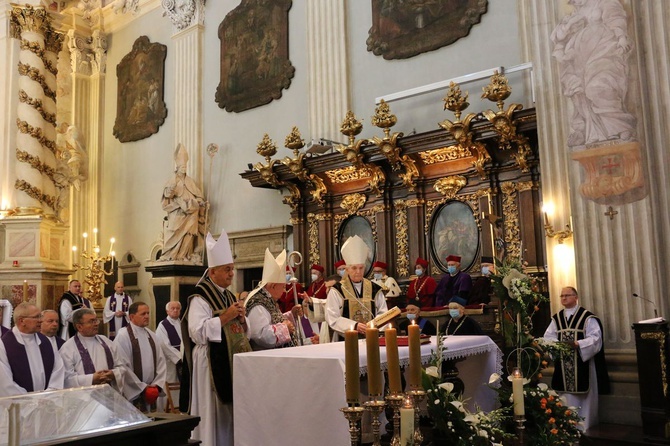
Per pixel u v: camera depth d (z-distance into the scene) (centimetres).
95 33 1773
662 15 733
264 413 446
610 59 705
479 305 845
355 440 268
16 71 1558
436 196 1045
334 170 1127
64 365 596
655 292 700
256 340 579
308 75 1264
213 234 1420
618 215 731
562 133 820
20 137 1520
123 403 332
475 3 1040
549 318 859
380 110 1002
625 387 712
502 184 957
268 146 1178
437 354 422
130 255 1619
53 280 1479
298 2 1323
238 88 1407
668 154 714
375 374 268
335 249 1169
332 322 588
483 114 888
